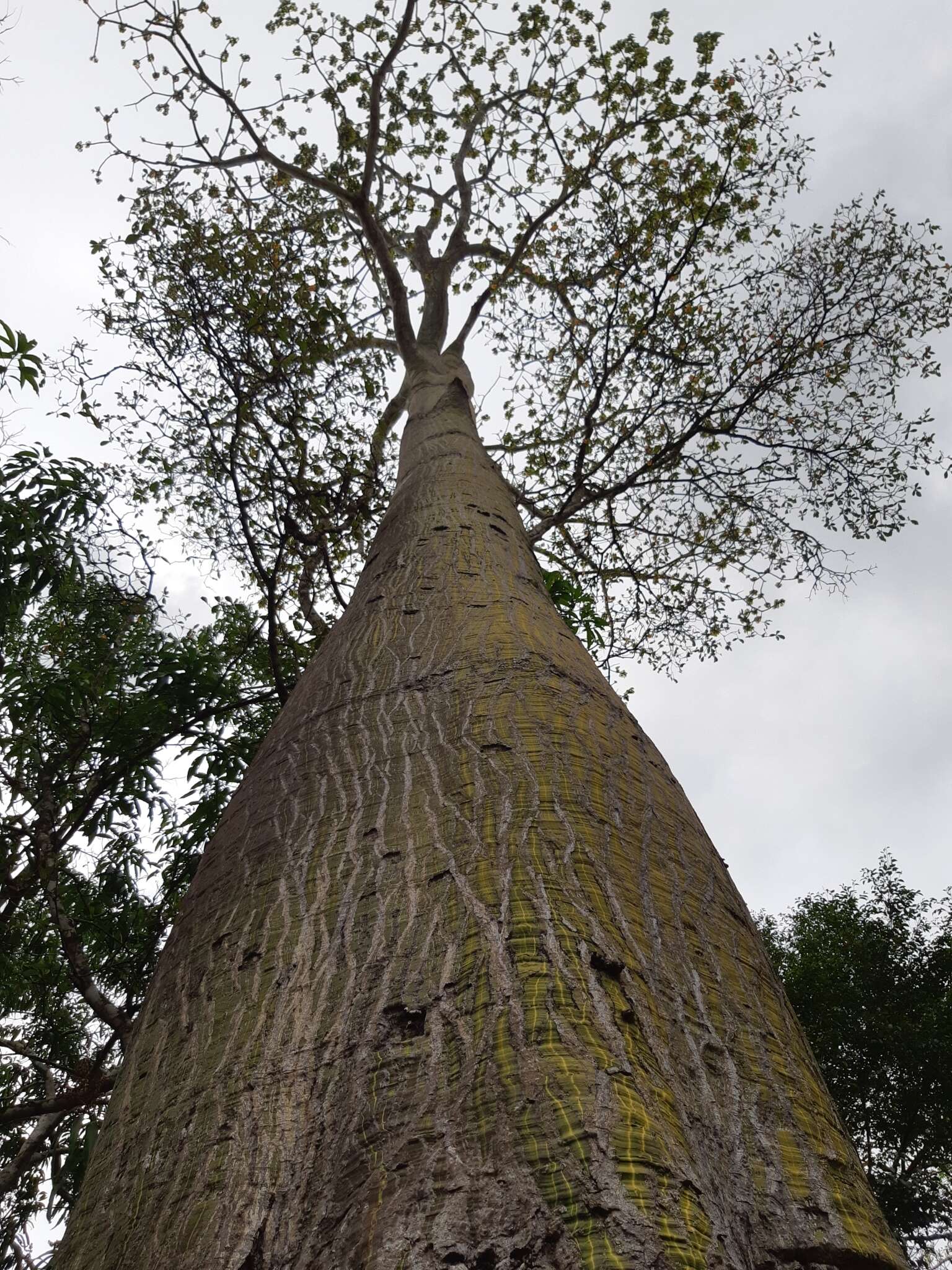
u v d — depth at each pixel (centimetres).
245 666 764
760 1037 150
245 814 228
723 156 776
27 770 638
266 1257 106
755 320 796
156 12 705
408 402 721
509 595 315
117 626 708
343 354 816
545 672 254
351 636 304
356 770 216
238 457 691
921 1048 1040
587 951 142
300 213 842
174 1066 151
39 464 598
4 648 672
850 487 801
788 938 1265
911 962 1139
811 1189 119
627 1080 115
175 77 741
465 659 261
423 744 220
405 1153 109
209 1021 156
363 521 749
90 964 676
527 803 188
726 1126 125
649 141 806
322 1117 123
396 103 802
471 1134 109
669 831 204
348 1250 99
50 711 633
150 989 189
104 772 645
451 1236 95
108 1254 123
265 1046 141
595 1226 92
